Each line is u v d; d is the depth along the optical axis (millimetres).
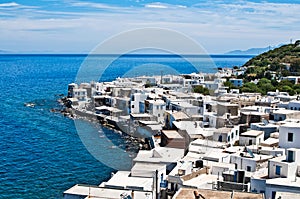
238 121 90188
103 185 44500
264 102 112000
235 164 58594
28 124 130375
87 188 44438
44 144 101125
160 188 41500
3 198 66812
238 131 82125
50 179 74688
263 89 155875
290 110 96625
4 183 73625
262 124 84938
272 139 72312
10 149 98312
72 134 109250
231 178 50094
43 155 90875
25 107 165250
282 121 85375
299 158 50719
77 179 73312
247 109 98875
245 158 57906
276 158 52781
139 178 39844
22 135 114500
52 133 113938
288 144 65125
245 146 69375
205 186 46750
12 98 193250
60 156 87938
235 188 46719
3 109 162000
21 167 83000
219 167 54625
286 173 48438
